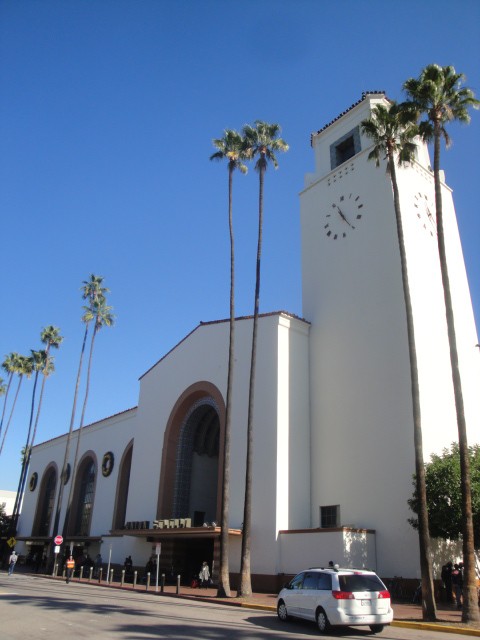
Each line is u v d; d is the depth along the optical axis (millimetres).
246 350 31688
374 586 14227
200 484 35656
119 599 21219
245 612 18484
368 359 28438
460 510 20562
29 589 24984
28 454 56031
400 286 28125
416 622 15711
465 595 15742
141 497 35875
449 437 26609
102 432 49500
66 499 51844
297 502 27531
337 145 37188
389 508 24672
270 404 29000
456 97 20672
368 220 31484
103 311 51469
